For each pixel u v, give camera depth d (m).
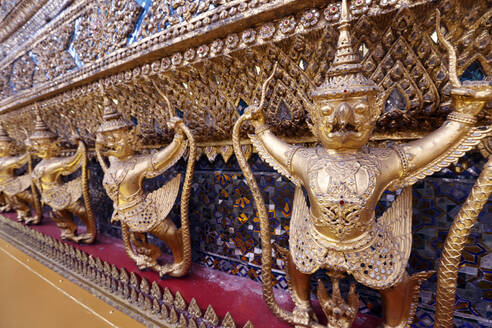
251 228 1.23
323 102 0.65
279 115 0.99
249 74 0.96
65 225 1.82
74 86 1.65
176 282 1.24
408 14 0.64
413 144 0.69
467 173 0.79
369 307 0.98
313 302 1.05
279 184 1.13
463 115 0.63
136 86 1.32
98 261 1.45
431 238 0.86
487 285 0.80
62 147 2.30
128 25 1.24
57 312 1.46
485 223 0.78
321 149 0.76
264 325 0.93
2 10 2.27
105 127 1.17
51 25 1.84
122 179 1.18
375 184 0.67
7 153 2.47
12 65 2.43
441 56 0.68
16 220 2.56
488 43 0.64
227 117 1.13
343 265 0.71
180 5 1.01
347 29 0.66
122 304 1.27
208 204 1.39
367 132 0.66
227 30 0.90
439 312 0.71
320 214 0.71
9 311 1.57
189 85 1.14
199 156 1.35
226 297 1.11
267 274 0.92
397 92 0.78
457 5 0.60
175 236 1.23
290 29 0.78
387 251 0.72
